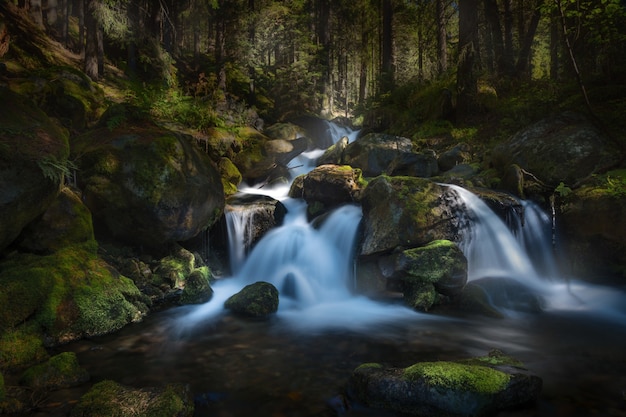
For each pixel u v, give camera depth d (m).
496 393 3.58
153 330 5.75
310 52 30.23
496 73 16.22
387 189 8.05
